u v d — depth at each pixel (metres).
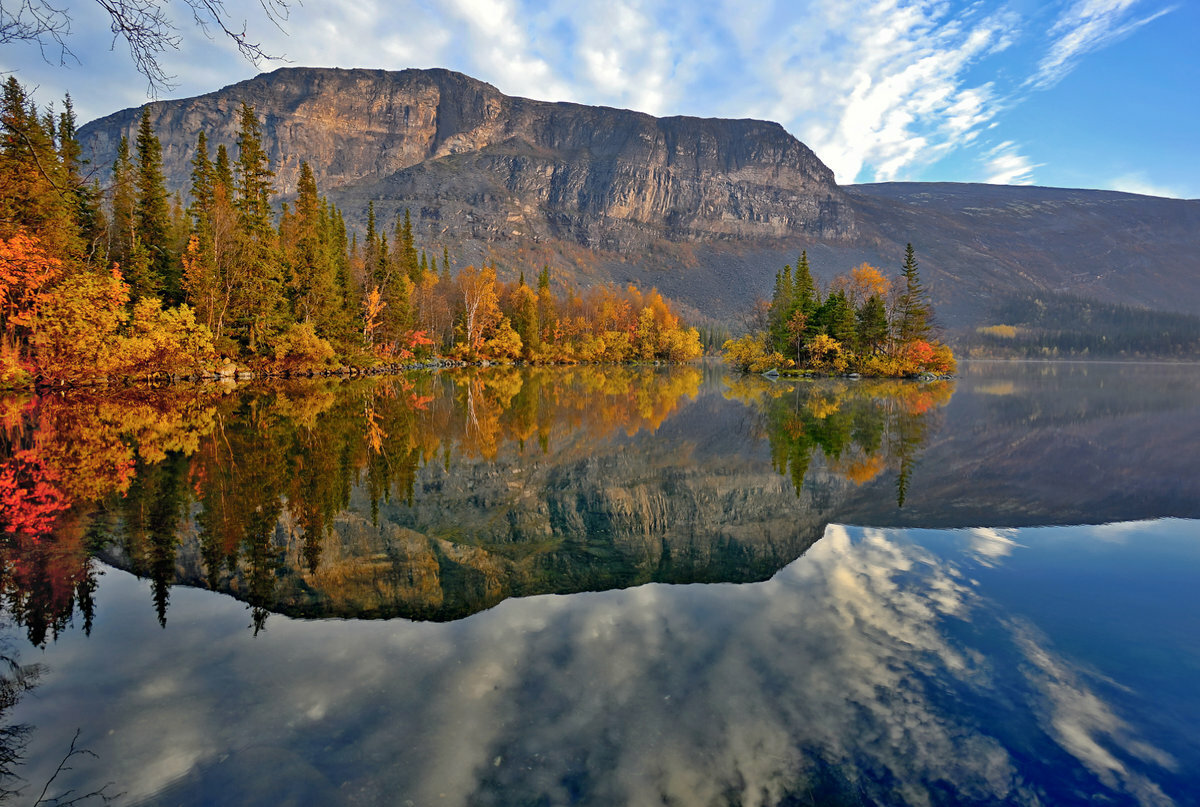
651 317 103.00
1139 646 4.81
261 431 17.50
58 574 6.50
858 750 3.36
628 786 3.02
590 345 94.00
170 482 11.08
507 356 85.81
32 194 21.98
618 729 3.54
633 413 26.39
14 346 26.27
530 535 8.49
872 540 8.34
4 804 2.88
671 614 5.47
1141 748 3.44
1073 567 7.03
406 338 64.12
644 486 12.08
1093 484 12.34
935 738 3.50
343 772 3.13
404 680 4.16
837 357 62.22
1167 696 4.02
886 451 16.70
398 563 7.07
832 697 3.93
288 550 7.45
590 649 4.70
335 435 17.36
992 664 4.46
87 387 28.78
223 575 6.54
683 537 8.48
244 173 42.62
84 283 27.97
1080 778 3.17
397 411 24.78
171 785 3.05
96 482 10.96
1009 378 66.25
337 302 49.41
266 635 4.97
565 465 14.30
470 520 9.20
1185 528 8.95
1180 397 36.69
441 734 3.48
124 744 3.40
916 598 5.94
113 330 29.14
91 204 33.78
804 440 18.80
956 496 11.21
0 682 4.12
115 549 7.37
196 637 4.92
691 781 3.06
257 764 3.21
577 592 6.15
